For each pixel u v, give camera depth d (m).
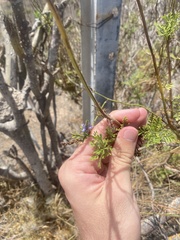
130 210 0.21
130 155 0.20
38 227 0.39
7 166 0.40
